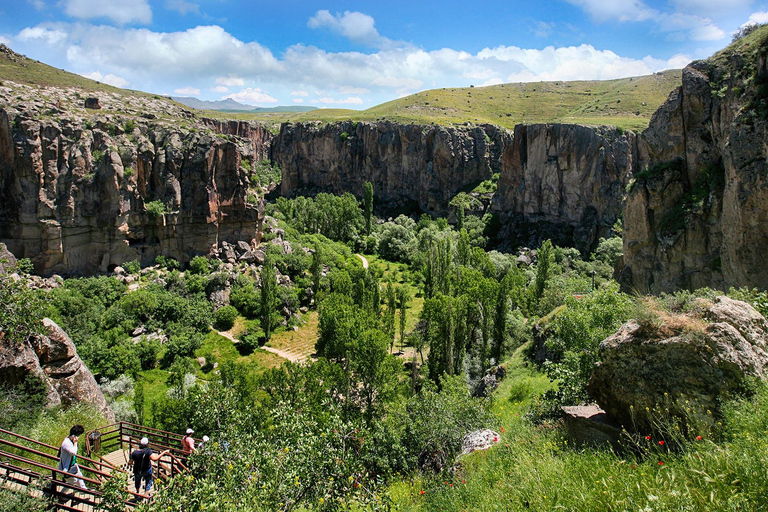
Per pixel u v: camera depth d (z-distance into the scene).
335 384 38.59
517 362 38.06
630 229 44.97
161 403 40.66
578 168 106.94
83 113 70.50
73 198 63.78
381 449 22.98
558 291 49.16
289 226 105.12
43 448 18.55
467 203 132.12
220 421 21.08
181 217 73.56
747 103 33.97
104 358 49.00
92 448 17.83
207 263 73.81
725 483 6.96
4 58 89.88
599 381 12.84
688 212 39.50
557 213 111.88
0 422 18.70
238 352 59.56
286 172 179.12
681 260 40.22
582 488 8.39
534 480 9.85
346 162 164.75
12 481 13.36
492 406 28.17
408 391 44.38
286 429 16.52
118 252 67.56
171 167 72.44
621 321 20.84
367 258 113.38
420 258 101.81
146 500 11.88
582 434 12.88
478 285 57.66
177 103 108.88
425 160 148.25
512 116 168.25
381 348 40.56
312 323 71.38
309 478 13.71
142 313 59.22
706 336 10.98
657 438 11.27
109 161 65.31
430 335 52.00
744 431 8.41
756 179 31.58
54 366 23.69
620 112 136.50
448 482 15.48
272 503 12.26
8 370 20.84
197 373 53.44
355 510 13.65
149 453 14.07
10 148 59.69
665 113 42.69
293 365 40.66
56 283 60.28
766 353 11.12
